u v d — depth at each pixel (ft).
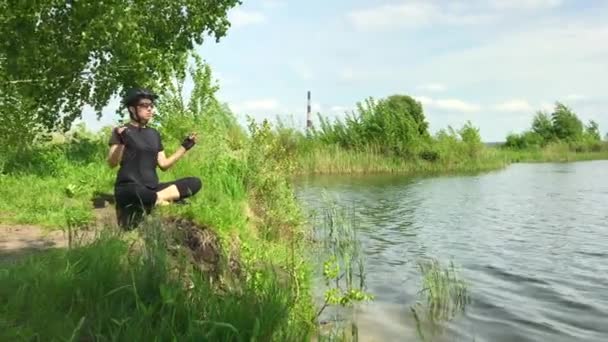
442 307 24.59
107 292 14.38
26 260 16.38
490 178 109.70
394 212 58.13
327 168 125.39
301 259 28.63
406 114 150.51
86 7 36.73
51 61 37.65
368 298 24.82
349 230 42.96
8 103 38.24
